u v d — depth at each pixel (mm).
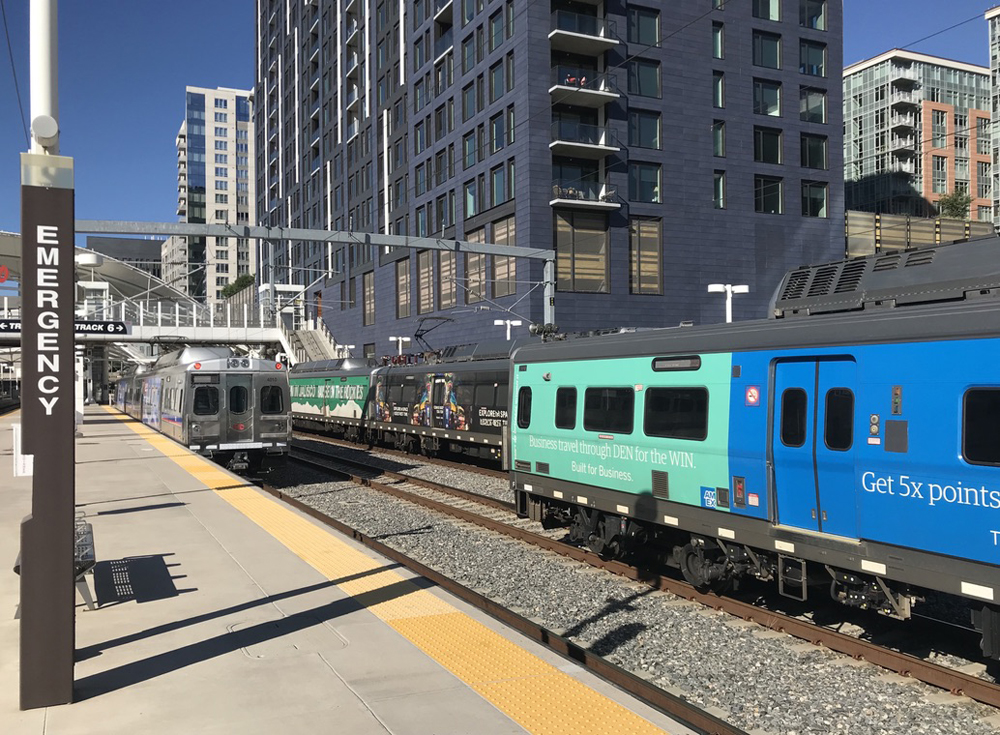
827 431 7055
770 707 5895
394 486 18281
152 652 5656
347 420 31719
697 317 38812
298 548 9234
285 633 6082
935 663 6594
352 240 18031
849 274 7625
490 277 39500
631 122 37656
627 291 37500
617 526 10031
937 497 6098
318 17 67125
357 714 4551
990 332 5832
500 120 38562
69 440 4652
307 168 70938
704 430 8453
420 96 47125
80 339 40812
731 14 39719
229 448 18969
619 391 9867
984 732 5441
